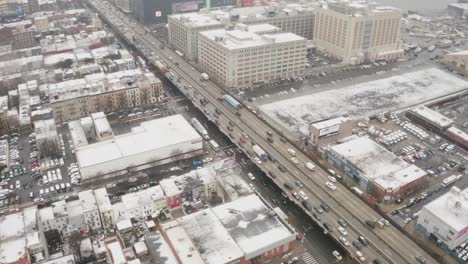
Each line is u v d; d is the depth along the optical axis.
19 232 170.12
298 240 185.00
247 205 186.38
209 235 169.25
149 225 184.75
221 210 183.38
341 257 175.88
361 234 180.75
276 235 169.88
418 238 187.75
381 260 167.75
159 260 158.75
